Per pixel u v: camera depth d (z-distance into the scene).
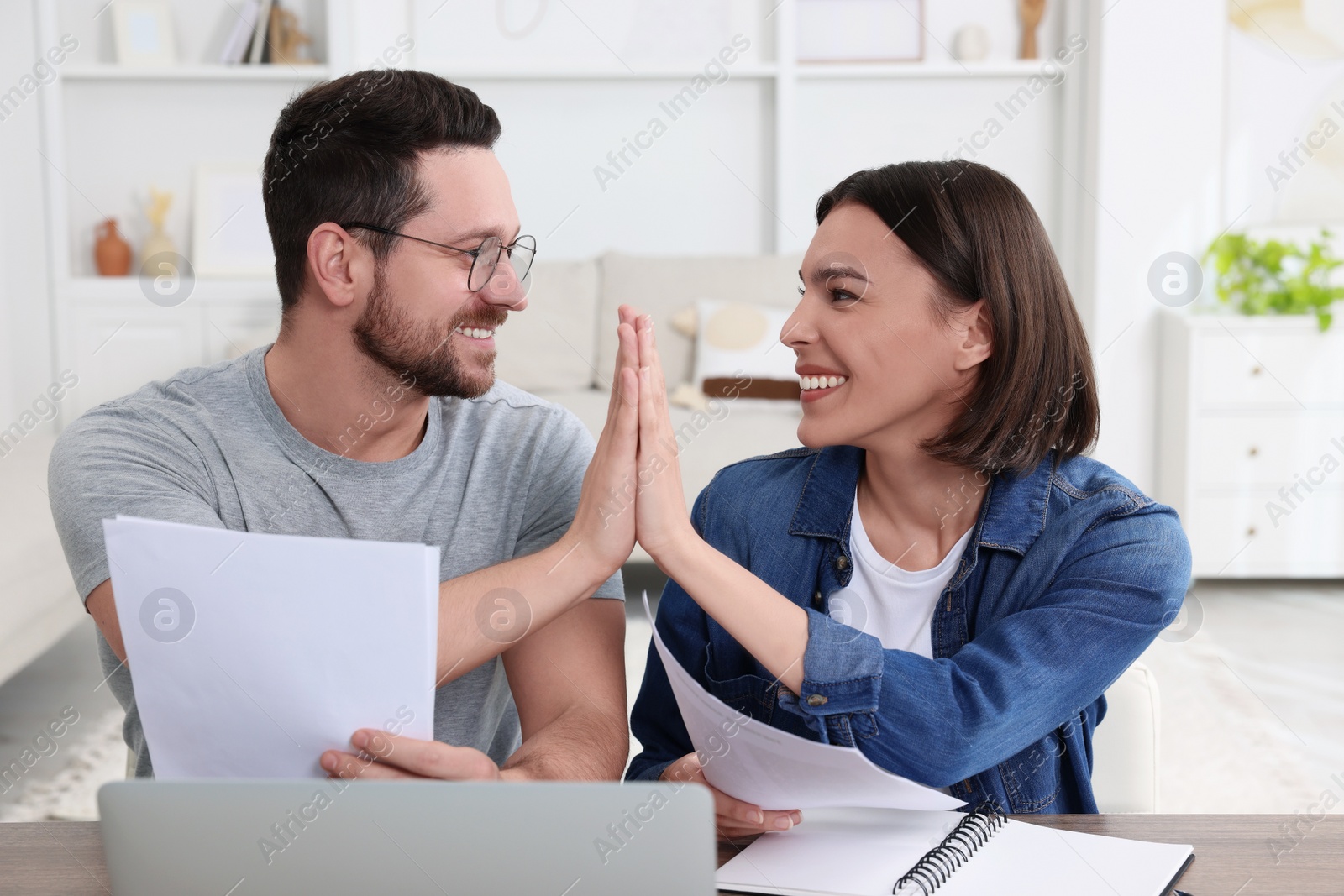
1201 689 2.71
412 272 1.04
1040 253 0.98
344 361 1.08
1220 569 3.55
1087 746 1.06
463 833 0.65
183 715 0.79
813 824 0.86
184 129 4.19
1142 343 3.86
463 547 1.14
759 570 1.11
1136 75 3.79
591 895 0.65
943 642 1.04
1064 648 0.92
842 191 1.00
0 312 4.03
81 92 4.14
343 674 0.77
